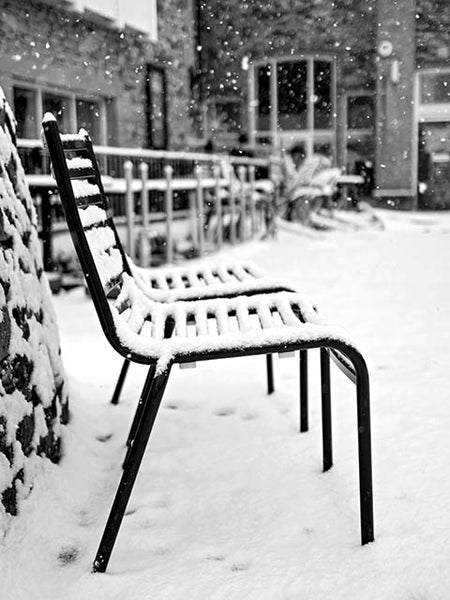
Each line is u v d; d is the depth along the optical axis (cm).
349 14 1752
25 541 181
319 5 1745
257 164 1308
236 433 267
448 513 200
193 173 1197
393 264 788
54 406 227
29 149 654
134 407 295
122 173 1025
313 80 1772
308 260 861
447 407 289
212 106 1778
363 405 182
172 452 249
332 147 1783
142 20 1159
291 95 1783
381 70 1741
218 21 1784
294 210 1368
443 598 163
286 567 176
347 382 327
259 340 181
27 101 940
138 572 175
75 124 1049
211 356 180
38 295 229
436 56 1733
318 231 1293
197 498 215
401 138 1761
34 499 195
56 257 789
